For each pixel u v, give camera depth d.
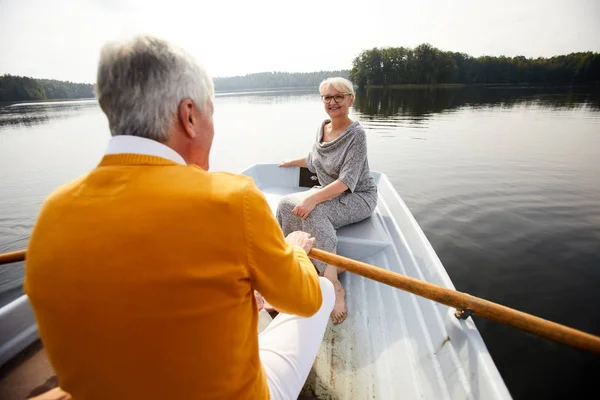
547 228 3.54
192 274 0.53
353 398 1.32
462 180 5.38
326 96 2.22
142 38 0.58
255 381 0.72
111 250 0.50
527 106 19.42
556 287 2.63
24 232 5.32
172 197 0.53
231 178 0.61
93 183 0.55
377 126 12.84
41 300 0.53
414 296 1.68
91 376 0.56
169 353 0.55
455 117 15.05
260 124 16.53
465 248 3.23
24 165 9.77
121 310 0.51
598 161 6.15
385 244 2.12
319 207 2.04
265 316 1.54
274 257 0.61
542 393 1.87
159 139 0.59
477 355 1.14
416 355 1.41
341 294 1.81
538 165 6.06
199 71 0.64
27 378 1.27
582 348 0.92
